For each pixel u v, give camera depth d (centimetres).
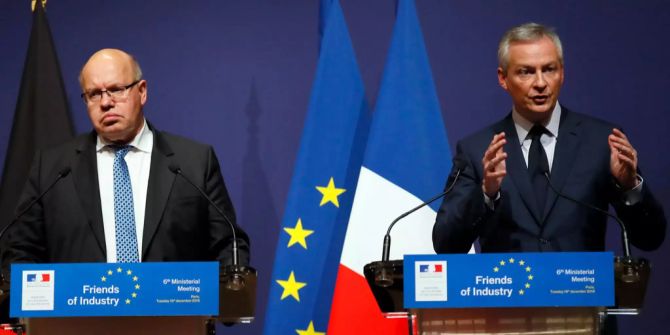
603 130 450
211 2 675
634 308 330
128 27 677
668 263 615
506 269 322
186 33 674
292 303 575
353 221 553
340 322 538
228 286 343
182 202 469
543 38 453
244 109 664
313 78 664
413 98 578
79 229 462
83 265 332
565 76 641
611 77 638
